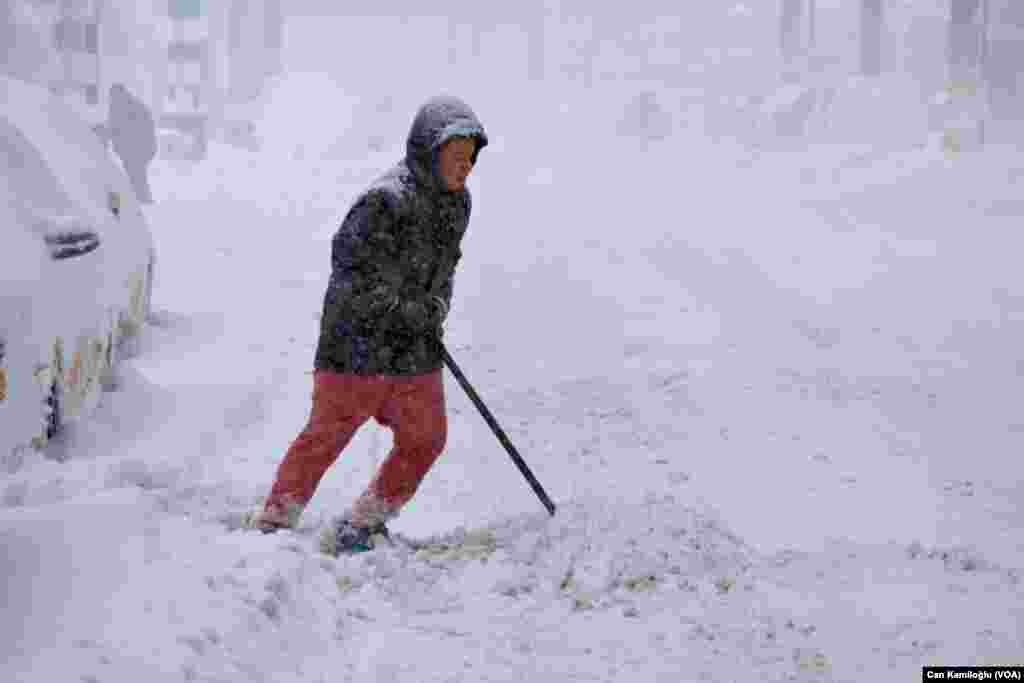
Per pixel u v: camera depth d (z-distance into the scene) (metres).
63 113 32.38
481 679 13.91
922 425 29.52
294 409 28.95
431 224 18.09
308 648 13.89
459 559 17.64
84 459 21.25
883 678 14.34
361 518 18.30
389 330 18.00
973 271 59.88
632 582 17.11
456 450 26.11
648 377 34.38
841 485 24.16
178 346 34.53
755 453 26.53
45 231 22.12
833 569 18.39
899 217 91.56
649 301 49.31
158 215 84.06
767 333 42.00
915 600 17.03
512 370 35.38
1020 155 128.88
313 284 51.12
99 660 11.45
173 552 14.55
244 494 20.69
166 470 20.62
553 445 26.86
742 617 16.20
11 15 131.25
